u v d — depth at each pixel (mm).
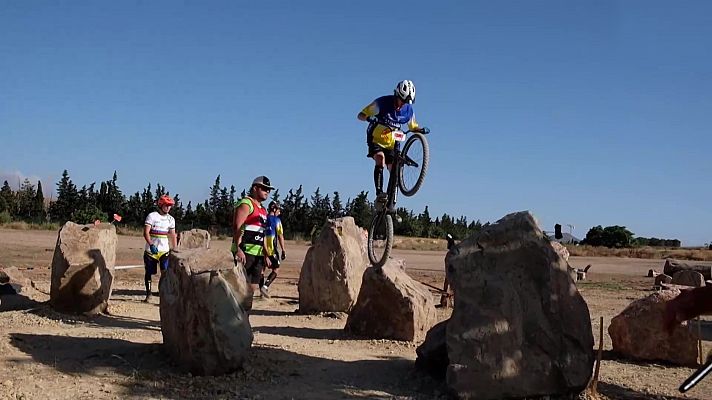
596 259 42875
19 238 33094
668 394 7258
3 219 46969
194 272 7336
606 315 13891
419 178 8570
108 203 56875
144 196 57344
